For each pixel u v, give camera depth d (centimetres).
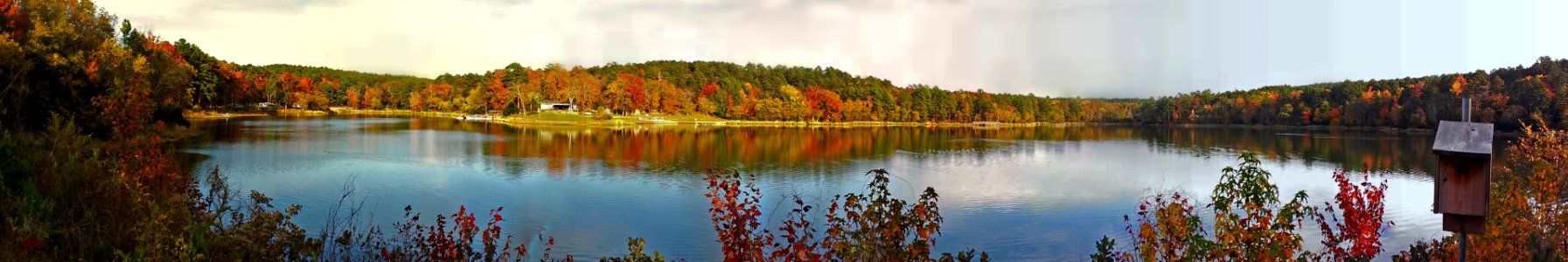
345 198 2327
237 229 877
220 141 4747
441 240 1073
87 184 879
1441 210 636
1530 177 1162
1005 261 1594
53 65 2909
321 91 15638
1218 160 4503
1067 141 6894
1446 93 9519
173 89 5178
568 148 4806
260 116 10069
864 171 3600
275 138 5253
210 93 9238
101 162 971
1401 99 10506
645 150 4797
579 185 2769
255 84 12738
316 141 4975
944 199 2473
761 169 3647
